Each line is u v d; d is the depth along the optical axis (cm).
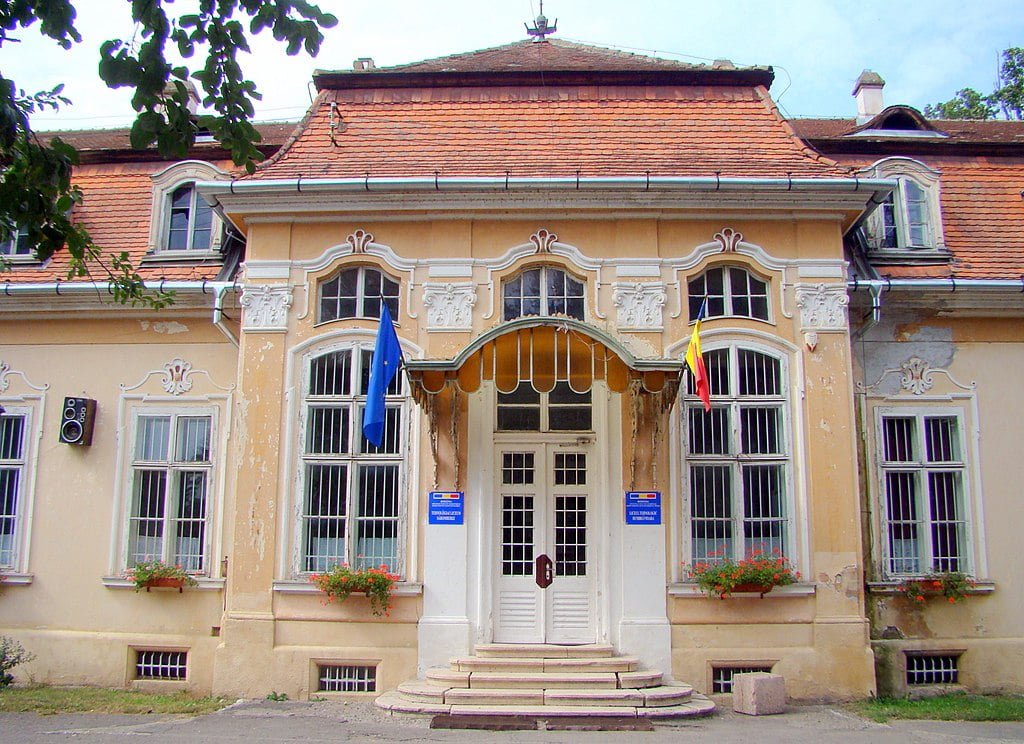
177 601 1209
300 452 1163
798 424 1159
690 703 1017
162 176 1360
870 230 1307
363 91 1349
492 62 1444
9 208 557
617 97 1332
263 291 1198
